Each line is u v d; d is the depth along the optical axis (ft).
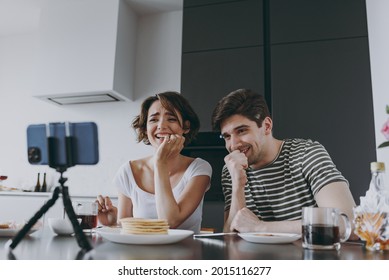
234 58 8.68
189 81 8.90
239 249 2.59
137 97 10.66
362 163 7.45
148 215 4.73
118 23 9.86
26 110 11.61
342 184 4.10
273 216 4.86
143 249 2.53
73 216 2.36
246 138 4.76
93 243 2.81
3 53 12.23
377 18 7.70
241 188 4.46
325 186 4.14
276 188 4.78
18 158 11.34
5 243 2.75
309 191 4.58
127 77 10.27
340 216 2.93
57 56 10.09
